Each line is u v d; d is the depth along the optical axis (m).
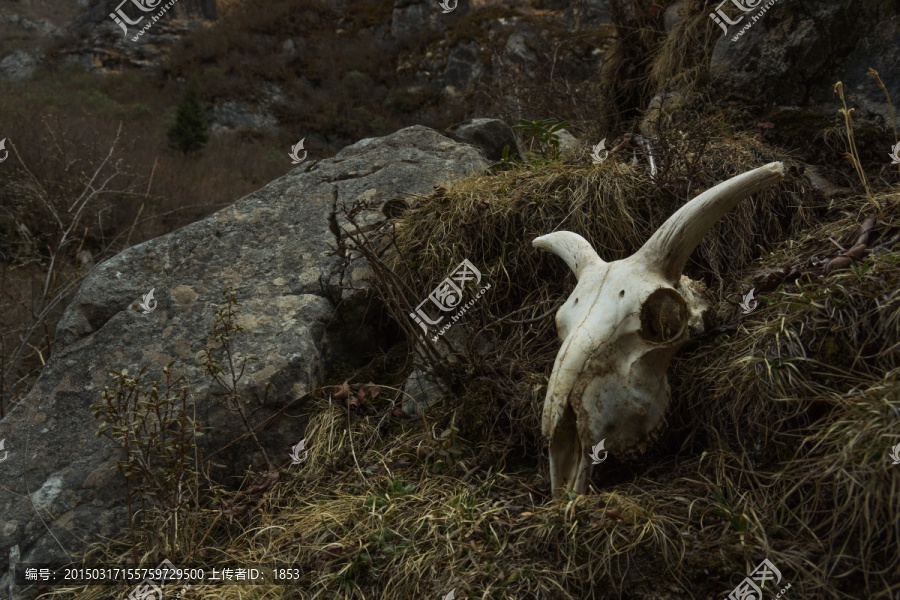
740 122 3.77
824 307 2.16
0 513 2.69
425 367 2.84
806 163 3.39
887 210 2.54
